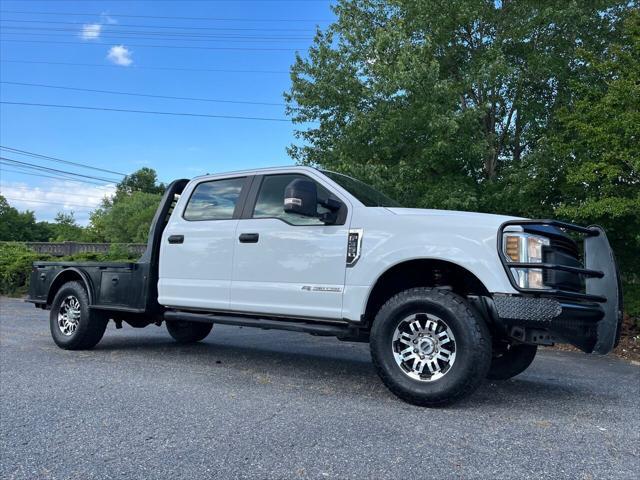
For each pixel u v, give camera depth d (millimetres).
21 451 3301
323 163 12867
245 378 5316
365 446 3379
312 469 3020
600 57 11445
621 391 5223
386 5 12773
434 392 4152
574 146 10320
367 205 4977
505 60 12023
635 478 2959
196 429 3705
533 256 4129
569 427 3885
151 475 2943
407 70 11227
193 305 5773
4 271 17125
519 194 11195
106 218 67625
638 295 9828
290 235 5141
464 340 4082
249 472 2979
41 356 6410
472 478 2920
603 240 4500
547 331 4066
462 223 4355
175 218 6176
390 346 4406
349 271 4734
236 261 5477
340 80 12461
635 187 9281
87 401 4410
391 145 11688
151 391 4742
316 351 7121
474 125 11703
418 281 4871
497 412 4230
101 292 6613
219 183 5984
